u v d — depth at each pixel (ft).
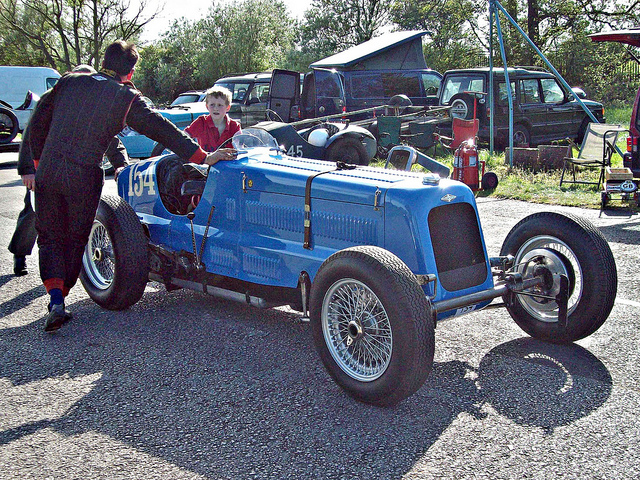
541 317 13.16
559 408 10.39
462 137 38.91
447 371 11.88
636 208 26.43
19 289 17.29
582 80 91.40
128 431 9.86
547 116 47.14
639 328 13.84
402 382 9.86
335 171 13.00
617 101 86.43
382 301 9.82
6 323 14.67
